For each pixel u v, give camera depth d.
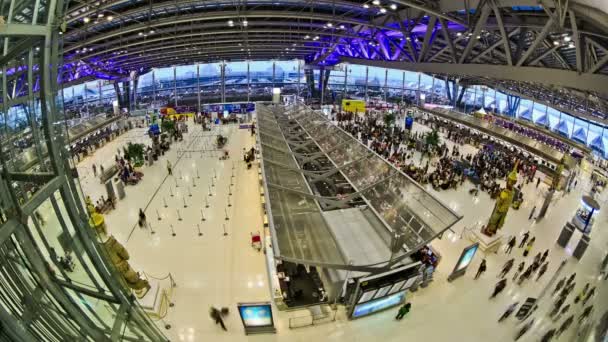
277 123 32.59
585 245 15.55
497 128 39.53
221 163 29.33
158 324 11.69
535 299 12.15
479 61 31.77
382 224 14.77
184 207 20.73
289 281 13.23
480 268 14.30
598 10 9.05
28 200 4.89
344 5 22.44
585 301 11.21
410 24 23.08
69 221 5.96
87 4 17.66
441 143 38.72
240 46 41.47
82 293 5.94
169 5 20.47
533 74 14.52
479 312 12.48
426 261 14.16
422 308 12.66
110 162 30.56
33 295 4.90
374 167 18.72
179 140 37.88
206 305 12.63
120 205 20.98
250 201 21.50
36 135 5.52
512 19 15.57
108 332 6.13
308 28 35.44
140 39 32.16
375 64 37.34
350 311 11.88
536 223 19.81
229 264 15.02
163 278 13.95
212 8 26.30
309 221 13.10
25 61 5.16
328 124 29.59
